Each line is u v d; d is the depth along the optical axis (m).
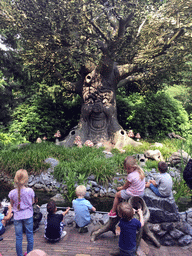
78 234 3.98
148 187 4.17
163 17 8.46
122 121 13.09
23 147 9.36
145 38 8.88
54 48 9.16
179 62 9.47
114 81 10.64
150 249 3.45
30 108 12.26
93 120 10.70
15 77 10.55
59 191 6.80
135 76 11.51
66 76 12.48
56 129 12.29
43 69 10.75
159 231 3.68
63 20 8.18
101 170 7.13
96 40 8.85
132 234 2.90
